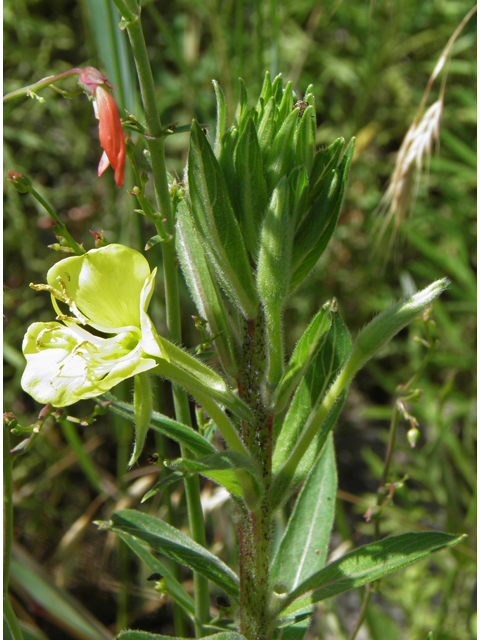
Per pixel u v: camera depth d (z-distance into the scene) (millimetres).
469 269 533
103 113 154
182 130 183
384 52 533
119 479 377
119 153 155
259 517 186
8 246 534
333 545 513
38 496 499
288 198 162
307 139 172
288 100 177
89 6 240
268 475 185
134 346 167
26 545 484
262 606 189
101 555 488
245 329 186
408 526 451
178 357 167
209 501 308
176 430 182
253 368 182
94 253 167
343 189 179
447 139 521
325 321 169
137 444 156
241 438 203
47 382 157
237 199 176
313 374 201
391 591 446
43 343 166
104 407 173
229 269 171
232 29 534
